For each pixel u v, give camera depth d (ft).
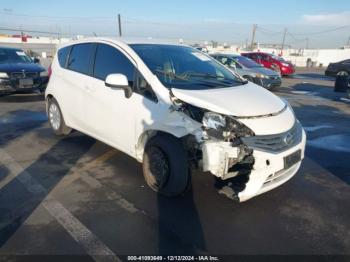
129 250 9.26
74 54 17.07
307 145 19.57
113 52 14.40
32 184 13.12
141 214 11.08
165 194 12.05
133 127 12.86
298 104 34.65
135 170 14.70
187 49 15.79
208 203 11.89
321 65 136.36
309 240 9.97
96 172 14.42
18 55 34.68
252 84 14.48
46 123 22.85
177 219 10.85
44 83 32.27
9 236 9.66
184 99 11.10
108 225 10.39
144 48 14.03
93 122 15.34
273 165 10.45
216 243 9.70
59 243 9.43
